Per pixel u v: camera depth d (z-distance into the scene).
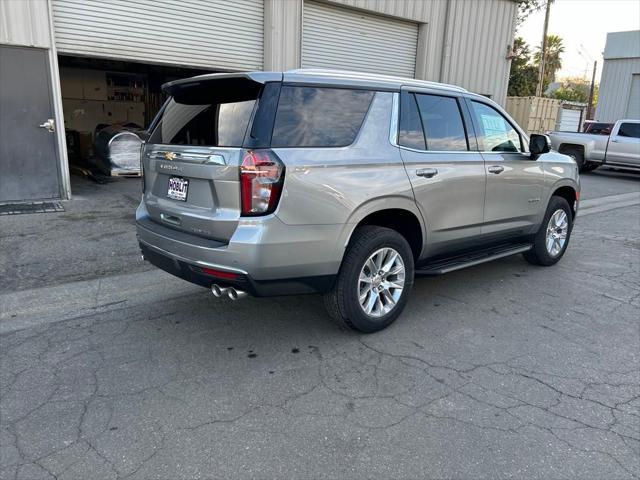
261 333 3.97
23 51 7.49
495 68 14.66
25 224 6.72
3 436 2.68
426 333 4.03
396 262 3.98
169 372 3.37
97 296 4.63
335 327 4.09
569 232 6.11
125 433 2.72
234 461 2.51
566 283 5.37
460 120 4.47
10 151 7.67
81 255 5.63
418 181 3.93
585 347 3.85
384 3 11.61
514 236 5.25
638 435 2.77
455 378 3.35
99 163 10.83
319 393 3.14
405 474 2.44
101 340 3.81
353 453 2.59
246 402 3.03
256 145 3.15
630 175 17.25
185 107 3.76
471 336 3.99
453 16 13.09
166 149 3.64
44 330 3.96
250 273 3.18
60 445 2.61
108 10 8.38
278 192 3.17
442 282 5.31
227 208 3.22
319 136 3.44
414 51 12.90
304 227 3.30
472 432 2.77
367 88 3.77
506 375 3.40
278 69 10.38
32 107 7.71
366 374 3.38
